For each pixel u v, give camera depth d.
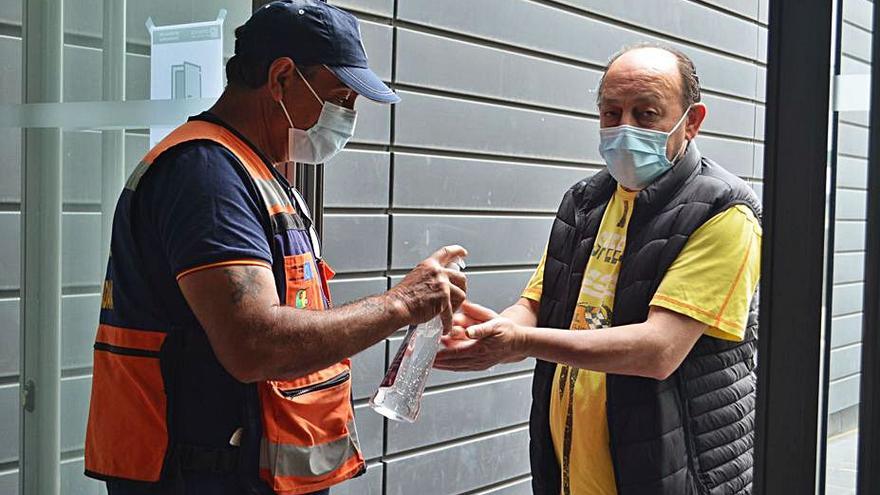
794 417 1.03
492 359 1.95
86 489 2.18
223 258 1.37
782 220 1.03
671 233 2.03
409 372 1.65
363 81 1.57
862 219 1.06
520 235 3.63
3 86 2.15
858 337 1.08
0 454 2.22
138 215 1.49
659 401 1.99
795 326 1.03
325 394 1.59
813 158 1.01
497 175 3.51
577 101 3.80
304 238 1.57
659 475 1.99
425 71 3.21
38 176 2.21
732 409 2.11
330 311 1.43
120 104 2.14
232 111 1.59
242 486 1.48
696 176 2.08
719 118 4.47
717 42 4.43
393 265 3.16
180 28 2.06
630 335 1.95
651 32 4.10
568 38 3.74
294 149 1.62
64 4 2.19
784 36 1.02
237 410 1.48
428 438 3.32
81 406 2.18
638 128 2.08
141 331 1.48
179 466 1.47
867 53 1.06
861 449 1.08
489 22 3.43
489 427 3.56
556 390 2.19
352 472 1.64
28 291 2.22
